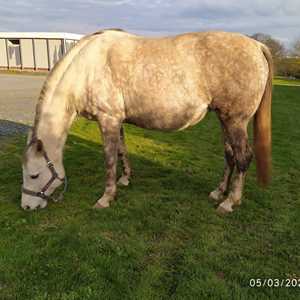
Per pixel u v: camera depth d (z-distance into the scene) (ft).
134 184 15.28
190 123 12.18
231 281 8.66
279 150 23.02
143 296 7.95
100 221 11.69
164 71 11.44
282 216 12.45
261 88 11.53
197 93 11.55
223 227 11.55
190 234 11.05
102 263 9.19
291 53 132.57
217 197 13.55
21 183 14.99
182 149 22.24
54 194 13.91
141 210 12.50
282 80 118.83
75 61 12.00
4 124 27.73
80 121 29.89
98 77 11.86
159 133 27.12
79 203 13.08
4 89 56.70
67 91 12.03
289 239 10.90
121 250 9.86
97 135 25.11
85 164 17.97
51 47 118.93
